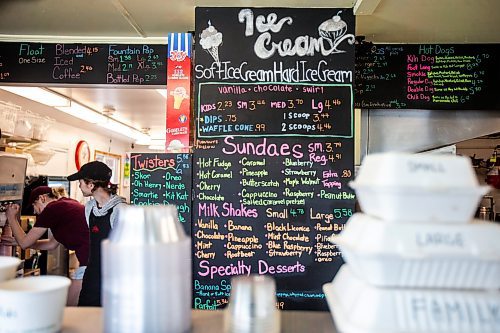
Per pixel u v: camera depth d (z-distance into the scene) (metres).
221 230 2.42
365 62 3.23
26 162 3.26
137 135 7.88
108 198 2.66
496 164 3.82
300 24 2.48
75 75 3.18
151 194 2.55
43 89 3.95
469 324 0.81
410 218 0.85
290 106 2.46
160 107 5.14
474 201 0.84
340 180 2.42
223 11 2.49
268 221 2.41
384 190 0.84
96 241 2.60
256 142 2.45
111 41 3.17
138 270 0.88
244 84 2.47
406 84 3.22
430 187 0.82
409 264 0.82
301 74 2.47
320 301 2.35
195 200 2.45
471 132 3.42
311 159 2.43
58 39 3.16
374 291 0.83
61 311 0.97
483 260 0.81
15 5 2.57
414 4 2.50
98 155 7.36
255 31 2.49
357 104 3.22
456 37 3.08
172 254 0.90
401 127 3.45
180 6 2.55
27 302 0.89
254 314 0.91
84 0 2.49
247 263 2.40
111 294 0.90
